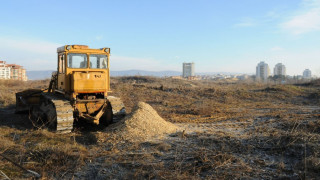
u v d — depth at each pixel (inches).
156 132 332.2
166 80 1427.2
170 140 303.1
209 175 209.6
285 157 249.6
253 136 310.3
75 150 272.5
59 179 209.5
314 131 331.6
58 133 343.9
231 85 1266.0
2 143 281.6
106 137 313.3
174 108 612.4
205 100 741.3
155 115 373.1
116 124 355.3
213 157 241.9
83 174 219.5
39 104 455.5
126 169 225.5
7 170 220.7
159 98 750.5
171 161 239.9
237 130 374.0
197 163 231.6
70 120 344.2
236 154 256.4
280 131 333.1
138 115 353.1
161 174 211.2
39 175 212.2
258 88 1032.2
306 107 625.6
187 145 282.2
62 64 385.1
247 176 206.4
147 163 233.9
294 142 274.8
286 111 560.4
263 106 648.4
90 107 389.1
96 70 387.2
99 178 210.4
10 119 452.8
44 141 304.2
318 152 242.8
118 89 861.2
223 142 284.7
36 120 435.2
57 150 258.1
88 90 366.3
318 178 198.7
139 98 743.7
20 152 260.4
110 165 232.7
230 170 217.2
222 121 461.7
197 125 422.6
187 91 869.8
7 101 655.8
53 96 411.8
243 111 571.8
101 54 390.3
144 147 281.0
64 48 366.6
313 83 1104.8
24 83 1159.0
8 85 1087.0
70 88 369.4
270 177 205.0
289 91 861.2
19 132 345.1
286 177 203.0
